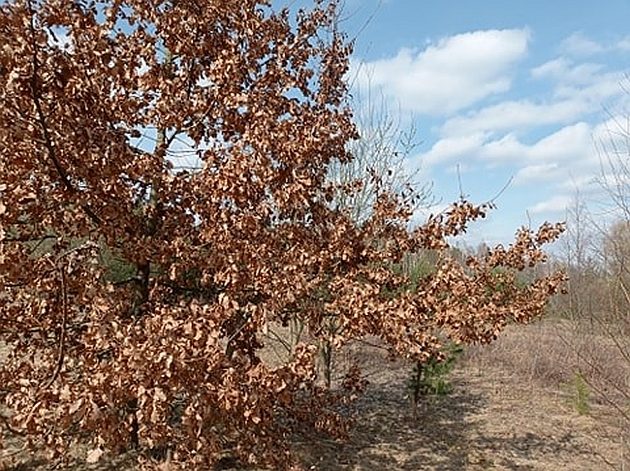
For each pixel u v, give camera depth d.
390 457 7.06
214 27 5.57
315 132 4.88
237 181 4.38
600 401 9.73
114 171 4.30
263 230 4.91
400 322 4.88
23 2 3.61
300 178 4.57
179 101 5.20
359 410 9.09
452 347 9.21
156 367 3.38
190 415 3.61
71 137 4.00
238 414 4.19
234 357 4.45
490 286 6.04
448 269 5.51
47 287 4.10
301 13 6.07
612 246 6.98
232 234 4.71
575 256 10.72
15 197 3.98
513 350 12.63
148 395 3.42
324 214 5.51
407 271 7.96
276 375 4.04
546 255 6.21
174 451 4.64
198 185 4.94
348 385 7.01
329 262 5.20
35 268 4.09
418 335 5.07
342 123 5.68
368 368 12.05
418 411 9.23
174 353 3.34
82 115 4.11
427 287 5.52
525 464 7.07
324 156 5.46
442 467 6.83
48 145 3.76
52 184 4.25
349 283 5.16
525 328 14.05
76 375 4.54
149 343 3.46
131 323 3.97
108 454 5.81
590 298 10.16
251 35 5.59
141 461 4.61
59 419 3.66
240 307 4.54
